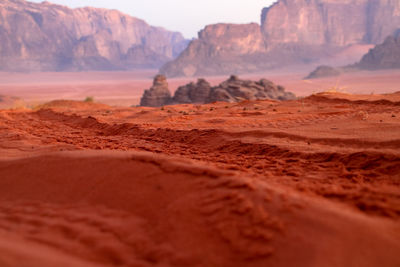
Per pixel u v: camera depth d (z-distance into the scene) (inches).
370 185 174.4
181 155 285.1
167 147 328.2
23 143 305.1
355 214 123.4
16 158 216.1
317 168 220.1
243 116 501.4
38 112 733.9
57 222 129.2
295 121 415.8
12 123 535.2
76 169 180.7
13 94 6707.7
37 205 149.3
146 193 149.9
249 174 191.9
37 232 121.3
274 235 110.7
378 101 550.9
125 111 682.2
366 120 364.2
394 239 107.3
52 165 189.5
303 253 101.3
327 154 245.1
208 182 152.8
